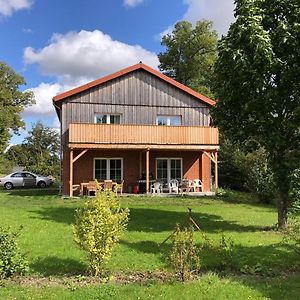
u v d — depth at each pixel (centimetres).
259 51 1054
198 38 4997
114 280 679
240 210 1706
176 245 676
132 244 965
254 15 1112
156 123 2622
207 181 2658
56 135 4841
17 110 5331
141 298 571
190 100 2686
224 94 1200
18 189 3116
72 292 595
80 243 696
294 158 1082
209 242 826
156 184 2416
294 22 1075
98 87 2525
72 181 2428
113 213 727
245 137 1209
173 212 1612
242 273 718
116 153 2531
